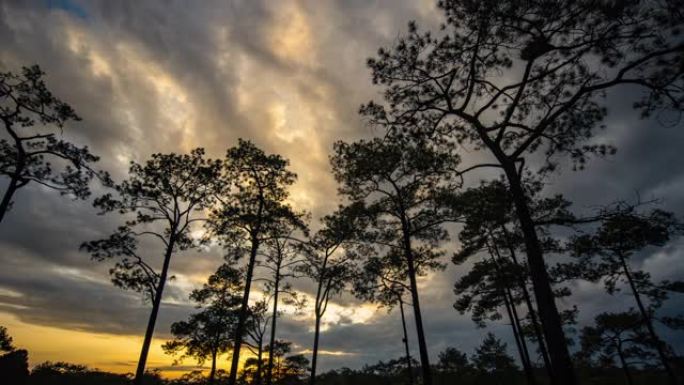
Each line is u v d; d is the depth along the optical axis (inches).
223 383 1510.8
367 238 894.4
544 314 356.8
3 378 1897.1
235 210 941.8
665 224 395.9
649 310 1010.1
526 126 445.4
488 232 922.1
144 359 733.9
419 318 671.1
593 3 371.2
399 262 804.0
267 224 999.6
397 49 465.7
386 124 519.8
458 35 442.0
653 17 358.0
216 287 1270.9
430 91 490.9
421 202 759.1
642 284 944.3
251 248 1029.2
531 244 389.1
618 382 1373.0
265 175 999.0
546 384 1465.3
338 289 1105.4
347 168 748.6
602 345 1115.3
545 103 468.1
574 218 395.9
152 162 864.3
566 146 477.7
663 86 365.4
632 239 452.4
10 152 686.5
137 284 785.6
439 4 425.1
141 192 827.4
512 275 924.6
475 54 438.3
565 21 389.7
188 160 888.3
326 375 2568.9
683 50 347.9
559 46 404.5
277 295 1111.0
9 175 677.3
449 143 541.0
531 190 531.8
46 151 713.0
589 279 897.5
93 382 2128.4
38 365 2206.0
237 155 970.7
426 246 821.2
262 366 1444.4
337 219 974.4
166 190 860.0
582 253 747.4
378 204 769.6
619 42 383.2
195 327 1219.9
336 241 1063.0
